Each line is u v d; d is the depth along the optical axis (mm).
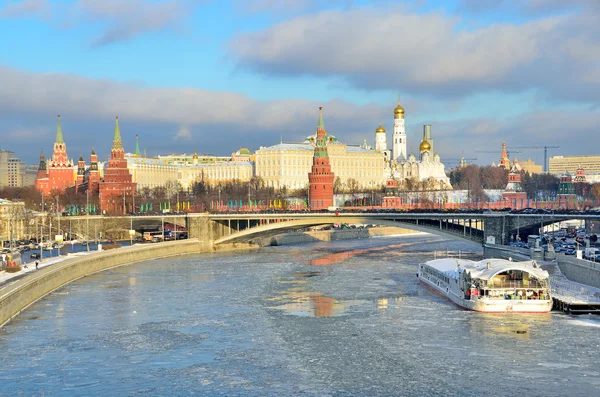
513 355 154000
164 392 136000
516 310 191375
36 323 185750
